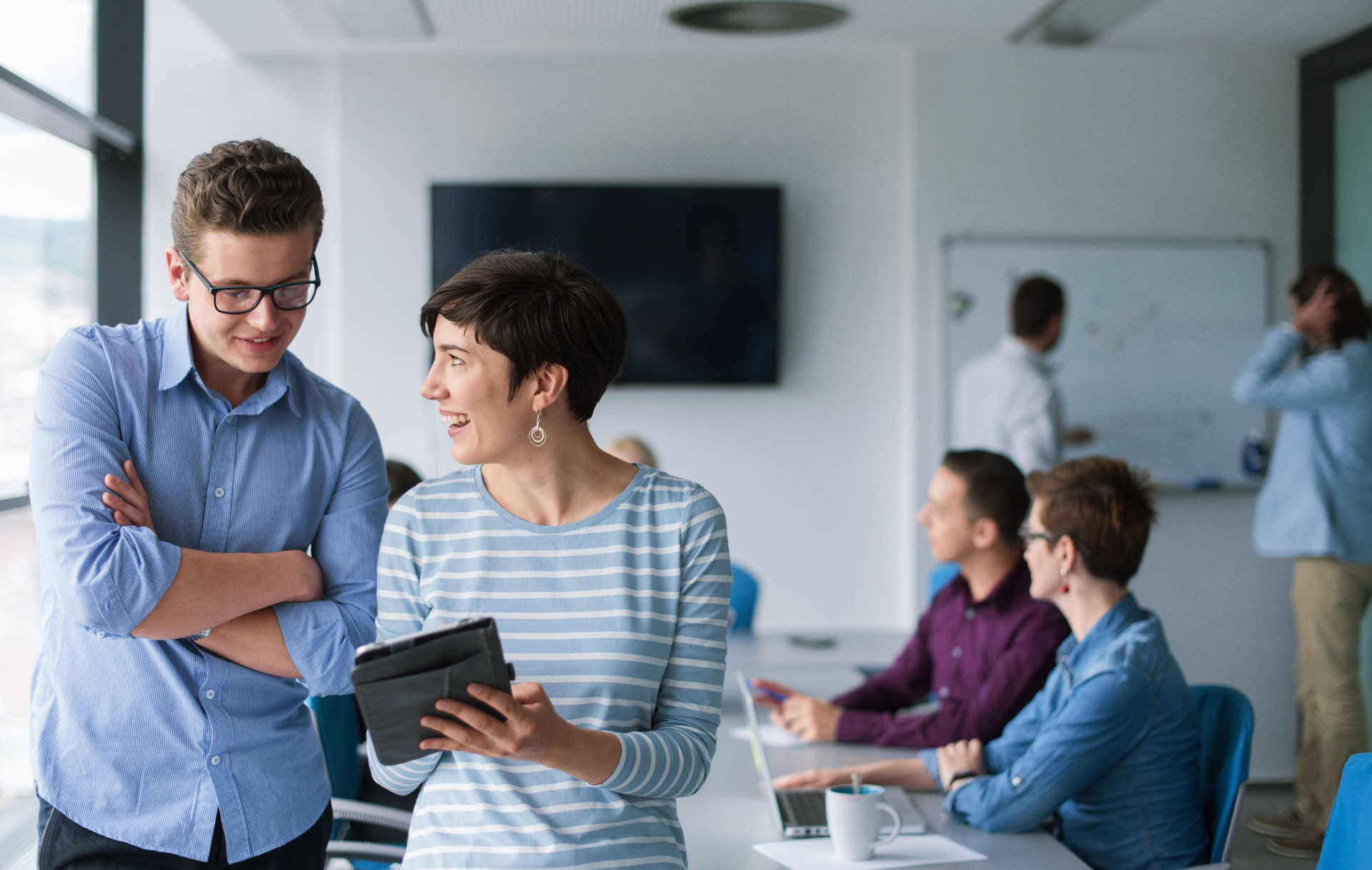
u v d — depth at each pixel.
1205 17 4.23
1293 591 4.05
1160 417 4.66
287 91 4.55
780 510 4.74
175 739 1.45
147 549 1.34
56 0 3.18
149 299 4.46
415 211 4.59
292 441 1.54
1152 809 1.90
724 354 4.63
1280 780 4.60
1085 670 1.96
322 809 1.61
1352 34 4.40
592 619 1.25
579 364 1.23
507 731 1.08
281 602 1.47
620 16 4.16
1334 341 3.76
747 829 1.87
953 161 4.60
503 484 1.30
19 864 2.62
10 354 2.88
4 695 2.82
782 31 4.32
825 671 3.12
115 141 3.39
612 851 1.20
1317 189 4.61
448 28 4.31
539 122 4.60
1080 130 4.63
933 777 2.12
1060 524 2.00
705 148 4.65
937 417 4.62
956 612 2.54
